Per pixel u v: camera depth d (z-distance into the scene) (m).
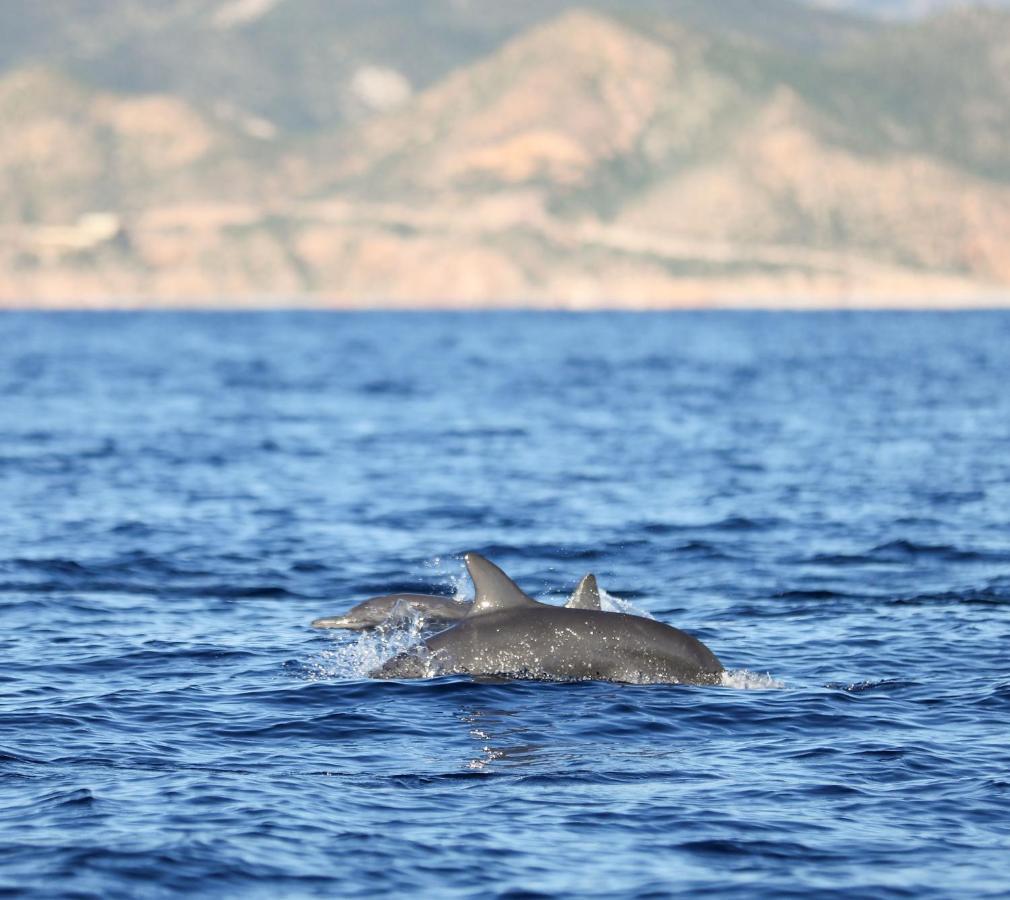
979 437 176.88
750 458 155.12
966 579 86.69
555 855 41.50
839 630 72.06
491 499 123.75
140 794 46.31
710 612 77.56
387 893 38.94
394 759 50.44
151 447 168.12
